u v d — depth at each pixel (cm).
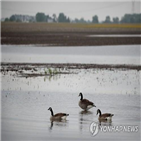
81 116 9000
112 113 9262
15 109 9456
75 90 11931
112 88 12319
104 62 18812
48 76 14200
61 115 8606
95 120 8662
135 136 7738
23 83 12781
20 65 17162
